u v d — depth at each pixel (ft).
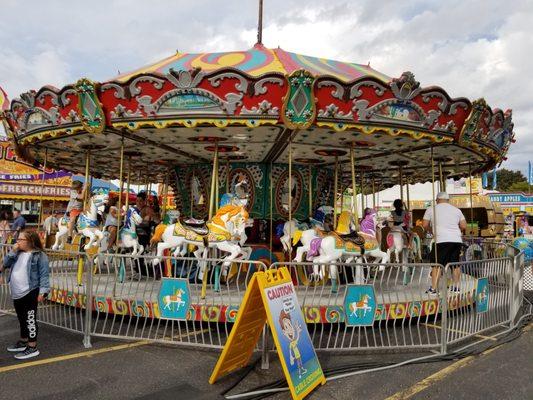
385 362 15.71
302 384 12.60
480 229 66.64
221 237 22.16
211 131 23.79
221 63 25.80
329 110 20.16
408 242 31.07
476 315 18.99
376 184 52.90
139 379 13.82
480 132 24.63
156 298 18.81
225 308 18.06
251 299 13.04
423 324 21.16
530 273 35.27
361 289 16.51
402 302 19.61
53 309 22.85
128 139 26.63
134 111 20.85
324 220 28.78
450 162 34.99
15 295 15.96
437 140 23.07
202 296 19.48
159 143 27.68
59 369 14.61
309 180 33.53
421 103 21.43
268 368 14.78
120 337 17.25
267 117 20.01
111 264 34.01
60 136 24.49
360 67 29.86
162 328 19.84
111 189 64.64
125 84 20.44
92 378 13.87
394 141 26.04
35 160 36.35
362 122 20.70
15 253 16.15
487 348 17.48
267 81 19.54
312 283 26.61
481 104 22.56
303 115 19.86
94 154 33.68
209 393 12.82
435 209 24.39
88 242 26.18
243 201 23.34
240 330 13.38
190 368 14.82
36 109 23.93
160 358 15.80
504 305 21.16
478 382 13.97
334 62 29.35
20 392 12.72
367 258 25.46
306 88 19.40
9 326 19.93
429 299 20.17
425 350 17.15
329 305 18.88
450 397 12.81
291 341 12.83
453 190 97.04
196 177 34.12
